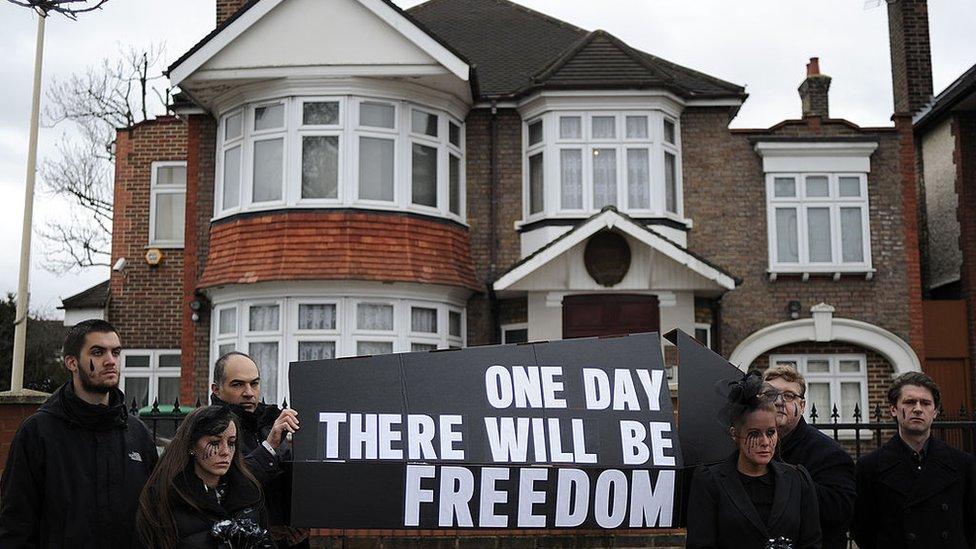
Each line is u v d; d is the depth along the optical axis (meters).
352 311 13.48
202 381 14.38
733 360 14.45
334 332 13.41
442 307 14.03
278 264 13.36
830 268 14.69
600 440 5.16
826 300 14.75
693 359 5.35
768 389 4.30
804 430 5.05
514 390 5.22
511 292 14.09
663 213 14.43
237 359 5.09
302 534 5.07
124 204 16.56
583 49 15.35
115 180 16.67
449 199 14.66
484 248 14.86
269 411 5.24
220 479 4.32
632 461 5.13
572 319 13.87
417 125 14.34
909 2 18.16
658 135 14.66
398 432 5.07
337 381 5.14
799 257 14.80
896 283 14.79
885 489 5.06
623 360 5.36
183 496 4.09
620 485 5.11
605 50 15.30
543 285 13.62
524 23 18.38
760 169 15.09
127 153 16.70
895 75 18.56
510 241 14.88
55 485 4.34
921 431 4.98
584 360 5.34
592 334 13.81
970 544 5.10
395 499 4.98
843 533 4.89
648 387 5.30
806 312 14.66
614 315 13.86
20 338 9.95
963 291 15.46
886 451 5.14
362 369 5.18
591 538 6.45
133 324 16.17
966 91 14.94
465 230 14.73
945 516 4.94
